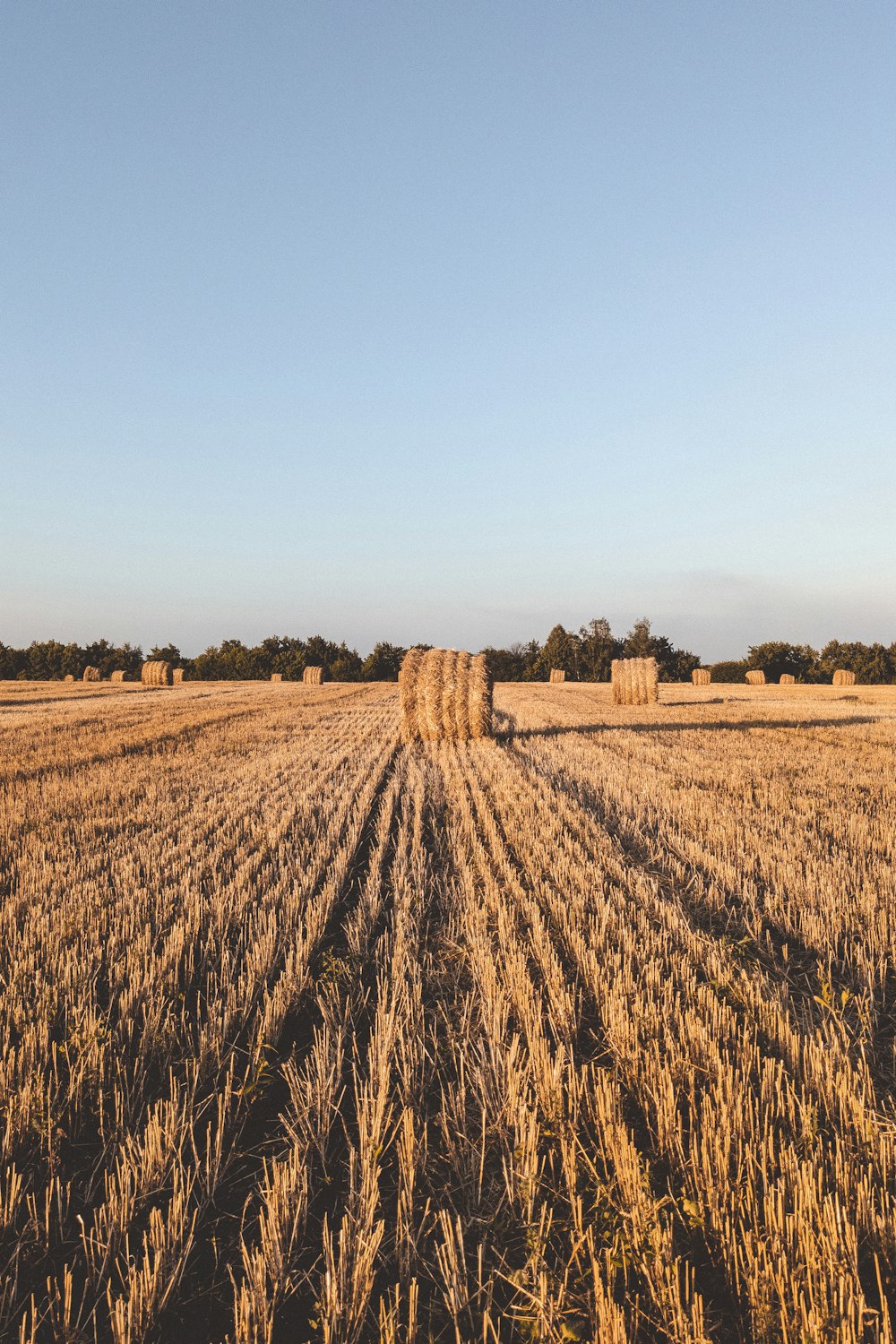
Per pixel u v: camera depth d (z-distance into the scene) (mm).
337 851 8289
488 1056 4137
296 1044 4465
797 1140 3301
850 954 5461
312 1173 3395
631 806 10398
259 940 5660
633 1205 2863
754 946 5703
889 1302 2602
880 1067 4012
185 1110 3574
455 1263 2672
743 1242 2709
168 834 8969
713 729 20766
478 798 10875
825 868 7133
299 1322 2668
